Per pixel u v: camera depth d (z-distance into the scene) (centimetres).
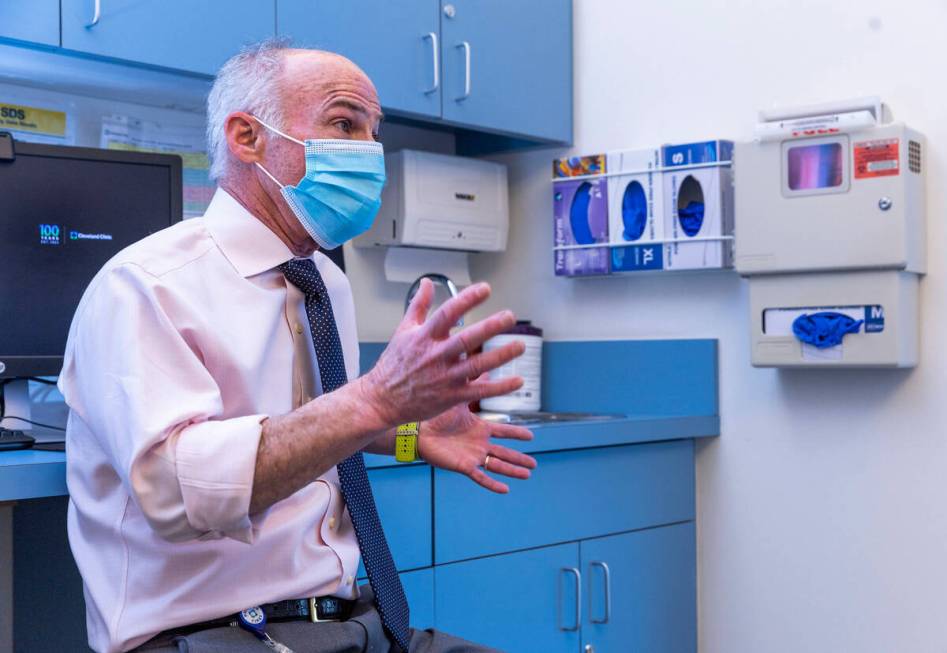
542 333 273
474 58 240
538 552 205
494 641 196
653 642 234
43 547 170
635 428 224
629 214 247
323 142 134
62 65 185
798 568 233
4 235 168
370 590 144
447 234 257
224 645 117
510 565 199
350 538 139
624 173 247
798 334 217
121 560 122
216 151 138
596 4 265
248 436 106
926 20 217
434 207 253
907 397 219
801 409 233
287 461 106
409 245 253
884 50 222
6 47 174
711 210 234
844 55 227
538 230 275
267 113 134
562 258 258
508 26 249
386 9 221
